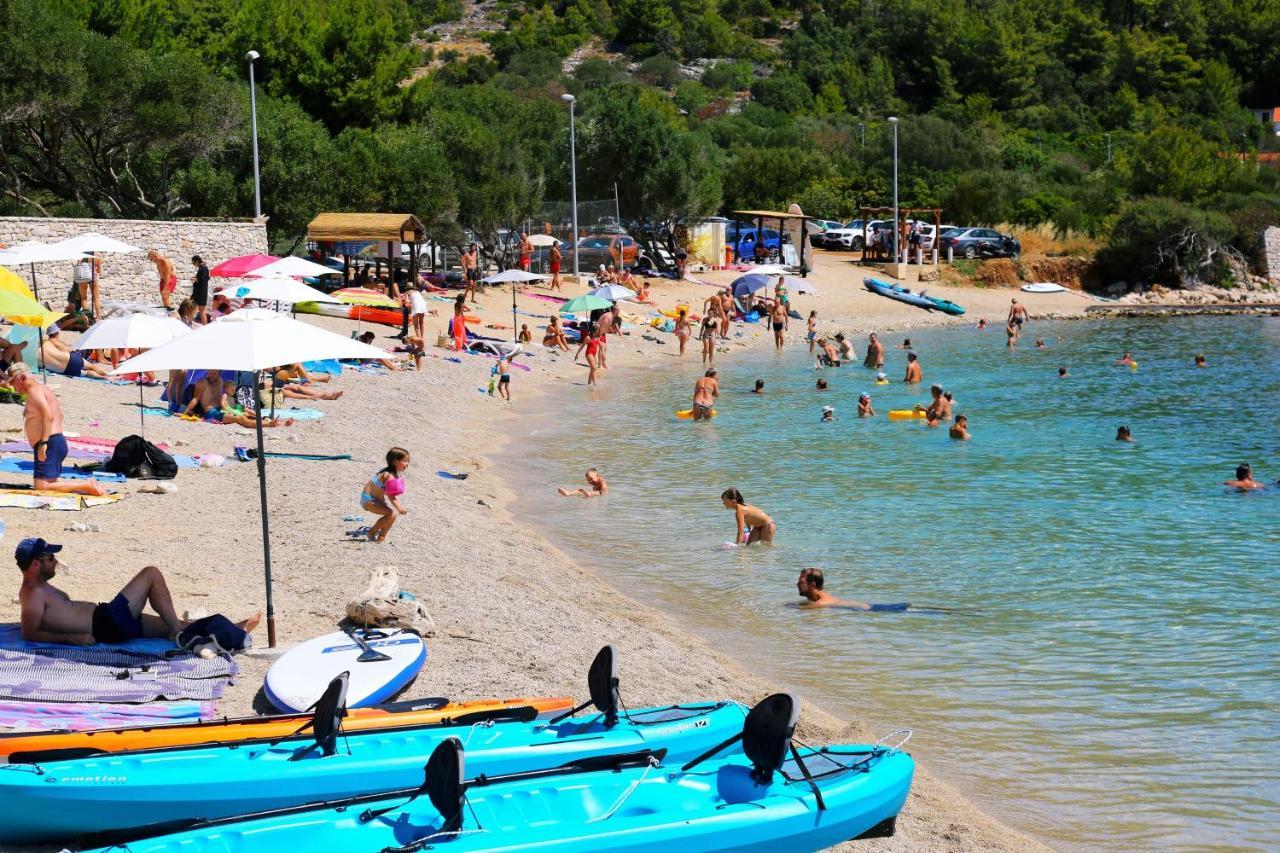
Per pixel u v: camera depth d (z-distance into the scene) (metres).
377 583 11.38
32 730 7.98
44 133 41.00
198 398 21.39
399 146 47.59
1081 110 119.38
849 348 40.62
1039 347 46.16
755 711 7.60
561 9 154.88
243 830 6.70
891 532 17.67
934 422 27.81
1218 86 121.19
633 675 10.85
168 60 39.75
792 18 152.38
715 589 14.81
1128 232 67.25
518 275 38.81
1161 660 12.16
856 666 12.06
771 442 25.56
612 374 37.16
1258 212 71.06
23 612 9.71
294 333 10.08
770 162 76.50
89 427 19.03
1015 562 15.98
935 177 81.62
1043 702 11.09
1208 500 19.77
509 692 9.96
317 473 18.06
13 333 22.91
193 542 13.55
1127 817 8.89
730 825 7.10
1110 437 26.17
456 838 6.68
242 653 10.12
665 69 131.12
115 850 6.46
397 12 146.62
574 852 6.71
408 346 32.56
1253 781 9.48
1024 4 133.00
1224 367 39.59
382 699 9.16
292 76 56.28
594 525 18.11
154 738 7.87
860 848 8.18
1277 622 13.32
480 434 25.91
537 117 63.19
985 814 8.90
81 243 23.22
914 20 131.00
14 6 35.41
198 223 34.28
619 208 56.50
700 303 51.69
